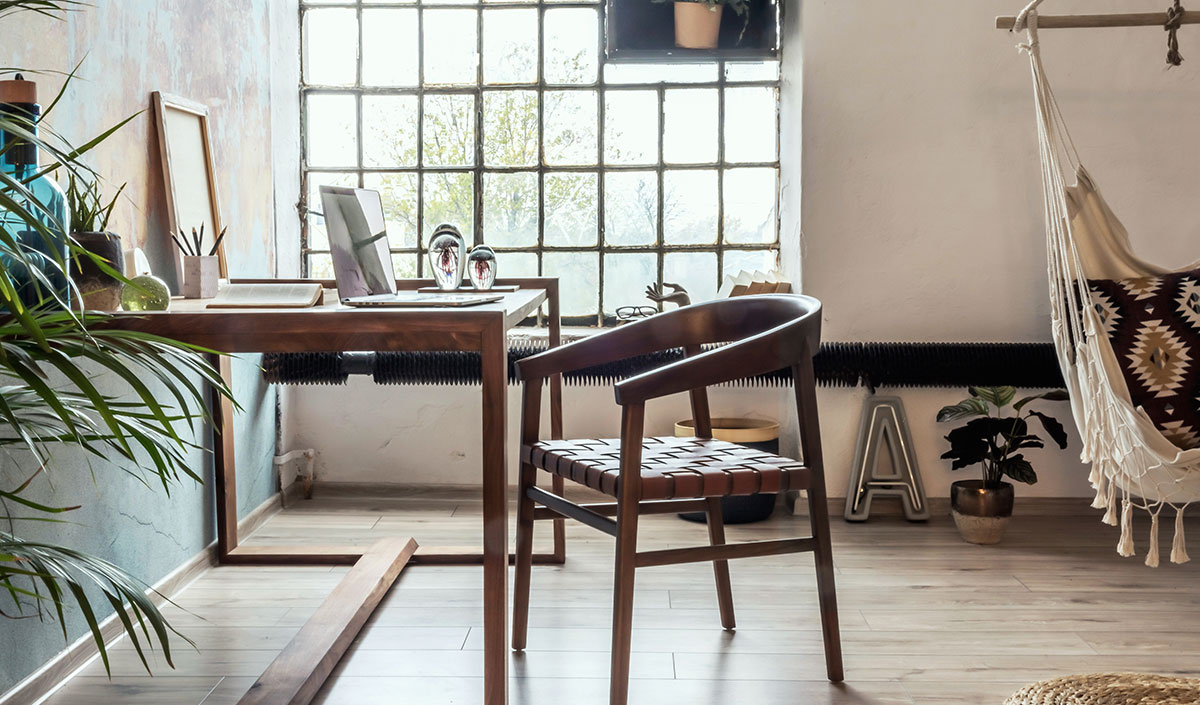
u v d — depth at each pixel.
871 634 2.34
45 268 1.61
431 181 3.88
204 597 2.62
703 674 2.10
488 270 2.74
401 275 3.90
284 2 3.70
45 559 1.26
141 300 1.91
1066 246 2.70
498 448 1.73
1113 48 3.42
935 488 3.56
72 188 1.90
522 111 3.85
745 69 3.79
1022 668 2.14
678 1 3.60
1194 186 3.44
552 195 3.86
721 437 3.37
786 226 3.74
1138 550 3.08
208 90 2.99
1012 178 3.48
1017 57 3.44
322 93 3.87
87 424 1.37
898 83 3.47
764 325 2.24
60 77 2.13
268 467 3.51
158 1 2.64
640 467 1.88
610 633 2.35
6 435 1.86
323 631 2.22
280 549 2.97
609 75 3.82
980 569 2.88
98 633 1.24
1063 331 2.75
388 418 3.73
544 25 3.82
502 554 1.74
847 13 3.46
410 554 2.91
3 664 1.87
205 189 2.92
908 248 3.52
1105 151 3.45
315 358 3.42
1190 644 2.29
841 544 3.15
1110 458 2.55
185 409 1.36
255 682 1.93
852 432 3.55
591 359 2.30
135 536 2.42
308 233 3.92
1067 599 2.61
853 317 3.55
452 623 2.40
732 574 2.81
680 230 3.86
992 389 3.26
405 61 3.86
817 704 1.95
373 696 1.99
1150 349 2.73
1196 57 3.40
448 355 3.48
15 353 1.16
